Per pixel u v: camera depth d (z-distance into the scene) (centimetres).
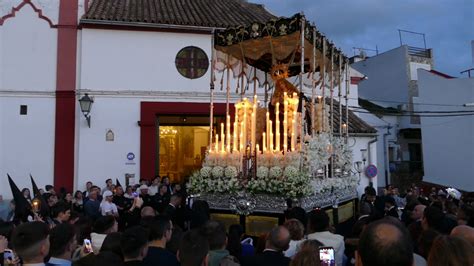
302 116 847
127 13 1449
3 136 1315
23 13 1363
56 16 1376
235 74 1085
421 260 367
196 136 1655
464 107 2339
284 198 762
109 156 1353
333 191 903
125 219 791
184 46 1436
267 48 920
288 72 1002
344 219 973
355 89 1942
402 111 2734
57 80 1355
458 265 237
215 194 845
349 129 1630
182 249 357
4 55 1339
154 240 418
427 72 2534
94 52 1373
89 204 1066
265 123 954
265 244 449
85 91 1352
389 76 3005
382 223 220
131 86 1391
